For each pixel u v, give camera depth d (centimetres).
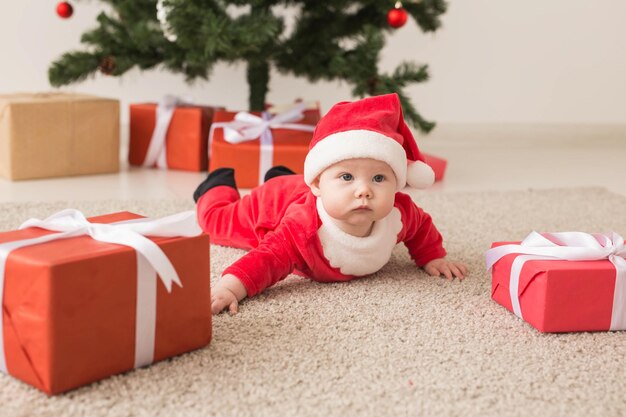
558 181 249
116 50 234
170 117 250
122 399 91
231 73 304
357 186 123
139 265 95
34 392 92
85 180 230
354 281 139
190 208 191
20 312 89
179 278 100
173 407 89
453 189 230
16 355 92
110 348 94
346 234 130
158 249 95
